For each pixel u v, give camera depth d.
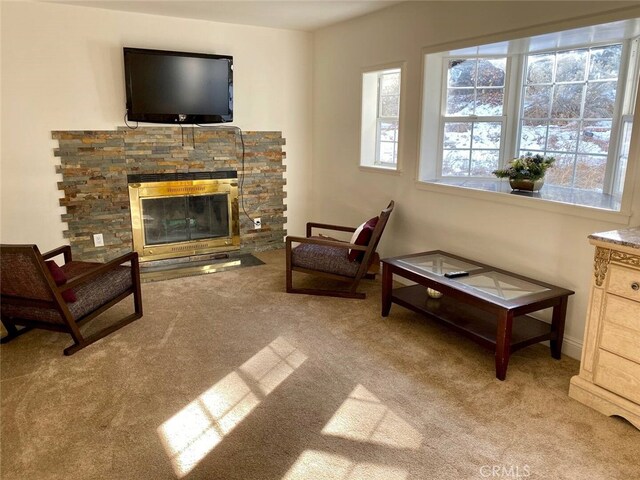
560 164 3.34
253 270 4.50
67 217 4.17
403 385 2.53
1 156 3.86
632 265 2.09
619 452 2.01
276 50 4.87
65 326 2.85
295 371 2.67
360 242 3.71
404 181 4.03
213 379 2.58
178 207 4.66
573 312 2.82
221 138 4.71
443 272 3.06
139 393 2.45
